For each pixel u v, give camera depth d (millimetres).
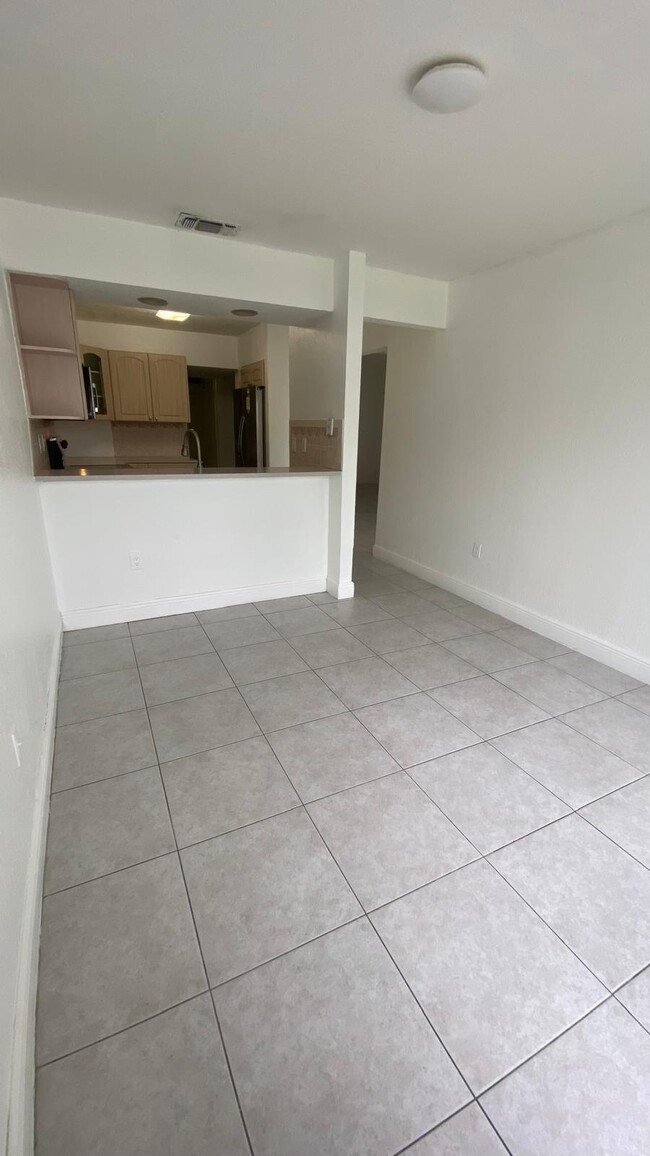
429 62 1439
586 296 2705
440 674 2734
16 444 2207
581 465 2875
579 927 1377
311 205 2398
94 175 2125
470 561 3809
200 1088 1032
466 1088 1042
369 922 1378
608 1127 988
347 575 3812
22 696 1586
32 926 1262
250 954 1290
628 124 1695
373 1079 1054
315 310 3236
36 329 2711
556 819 1743
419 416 4180
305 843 1621
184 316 4812
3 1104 868
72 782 1862
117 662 2771
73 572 3082
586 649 2979
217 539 3447
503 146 1853
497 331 3303
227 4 1226
